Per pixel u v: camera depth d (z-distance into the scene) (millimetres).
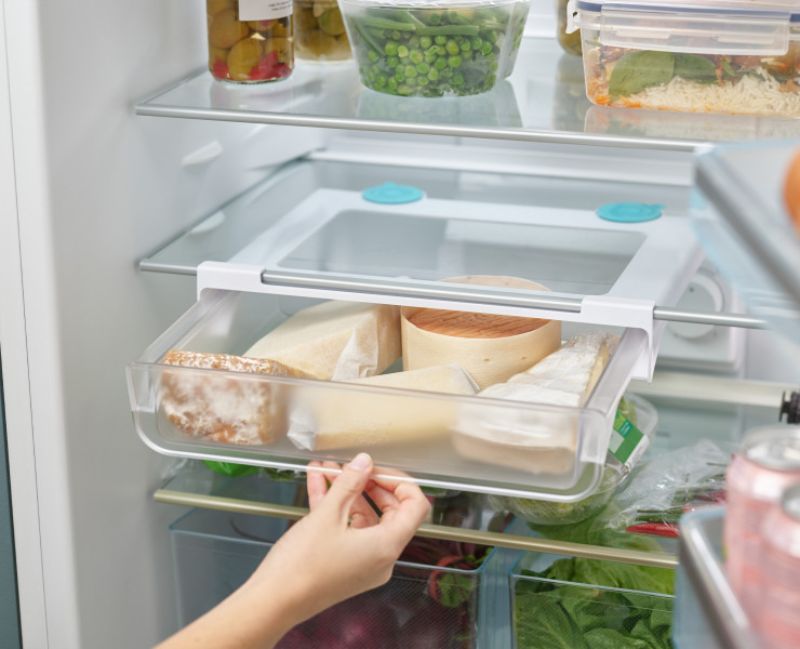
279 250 1164
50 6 949
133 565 1188
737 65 1026
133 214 1105
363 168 1467
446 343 1043
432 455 959
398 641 1145
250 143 1342
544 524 1120
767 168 465
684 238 1208
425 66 1119
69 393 1044
